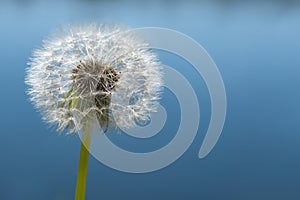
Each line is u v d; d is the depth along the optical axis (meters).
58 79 0.30
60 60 0.30
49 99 0.30
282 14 1.49
